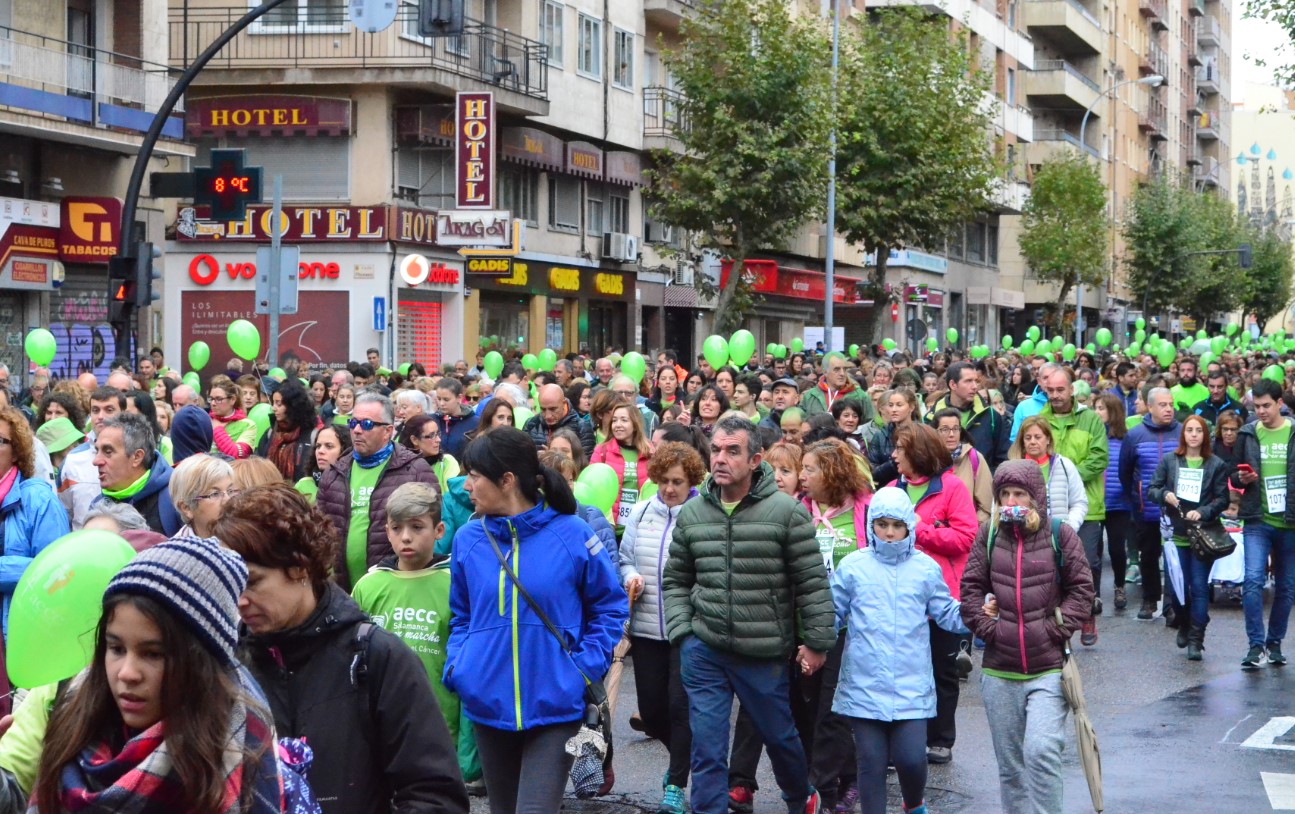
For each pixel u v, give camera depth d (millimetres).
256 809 3129
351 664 4020
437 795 4023
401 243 32031
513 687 6191
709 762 7535
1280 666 12656
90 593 3924
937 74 41844
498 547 6297
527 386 17734
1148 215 78438
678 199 33719
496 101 32781
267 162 32219
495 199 33875
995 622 7422
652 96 41281
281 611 3986
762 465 7672
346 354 31719
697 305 44188
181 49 31719
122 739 3162
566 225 38031
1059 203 62094
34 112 23672
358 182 31859
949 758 9398
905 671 7434
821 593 7445
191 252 32281
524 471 6293
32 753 3584
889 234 40938
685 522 7664
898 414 12086
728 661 7535
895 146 40562
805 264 52000
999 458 13906
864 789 7469
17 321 24922
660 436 10562
